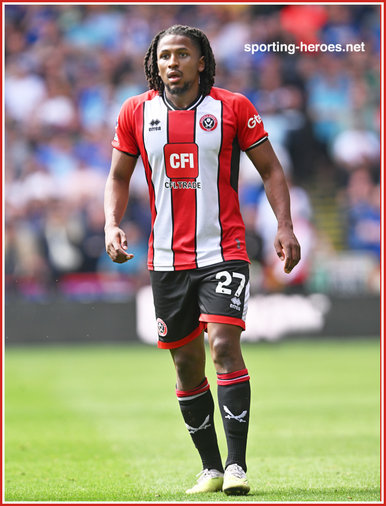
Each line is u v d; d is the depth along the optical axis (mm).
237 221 16641
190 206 16406
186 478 18688
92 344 58969
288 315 60625
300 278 62531
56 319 58812
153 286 16953
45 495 16500
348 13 75938
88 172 67188
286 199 16766
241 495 15703
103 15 75000
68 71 71938
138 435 26062
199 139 16297
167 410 31891
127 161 17188
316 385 38625
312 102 72438
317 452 22391
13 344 58688
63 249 62062
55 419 29656
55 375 43625
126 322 59125
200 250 16359
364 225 67938
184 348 16891
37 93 70438
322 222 68312
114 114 70688
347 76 73812
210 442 16984
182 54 16328
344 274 63250
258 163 16844
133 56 73500
